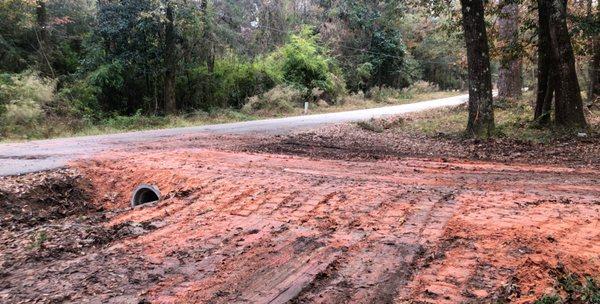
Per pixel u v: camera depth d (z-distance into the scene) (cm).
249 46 3100
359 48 4191
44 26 2444
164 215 648
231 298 397
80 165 958
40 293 420
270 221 589
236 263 469
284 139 1412
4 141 1523
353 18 4047
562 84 1504
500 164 993
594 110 2236
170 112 2461
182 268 464
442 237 504
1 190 788
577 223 527
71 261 496
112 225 614
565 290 377
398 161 1032
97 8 2445
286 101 2919
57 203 819
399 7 2592
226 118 2383
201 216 630
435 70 5638
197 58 2658
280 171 870
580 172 876
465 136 1484
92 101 2323
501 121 1852
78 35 2692
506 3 1830
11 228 677
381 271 433
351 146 1304
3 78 2095
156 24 2289
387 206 619
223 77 2794
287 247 502
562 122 1516
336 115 2556
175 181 817
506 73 2578
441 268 432
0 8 2319
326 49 3688
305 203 648
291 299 389
